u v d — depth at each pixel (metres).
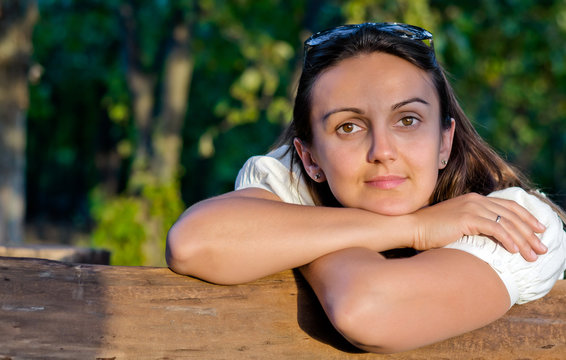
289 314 1.29
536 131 10.52
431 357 1.28
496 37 7.30
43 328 1.21
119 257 5.51
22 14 4.68
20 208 5.00
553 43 7.38
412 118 1.30
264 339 1.28
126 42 7.20
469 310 1.20
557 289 1.32
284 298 1.30
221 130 9.57
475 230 1.25
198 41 7.91
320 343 1.29
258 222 1.29
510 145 9.76
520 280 1.25
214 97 10.70
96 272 1.25
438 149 1.34
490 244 1.25
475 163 1.57
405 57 1.30
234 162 10.61
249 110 7.99
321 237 1.26
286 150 1.62
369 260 1.21
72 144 13.56
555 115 10.12
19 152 4.91
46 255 2.02
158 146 6.79
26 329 1.20
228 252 1.26
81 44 8.67
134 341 1.24
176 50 6.89
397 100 1.26
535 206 1.34
